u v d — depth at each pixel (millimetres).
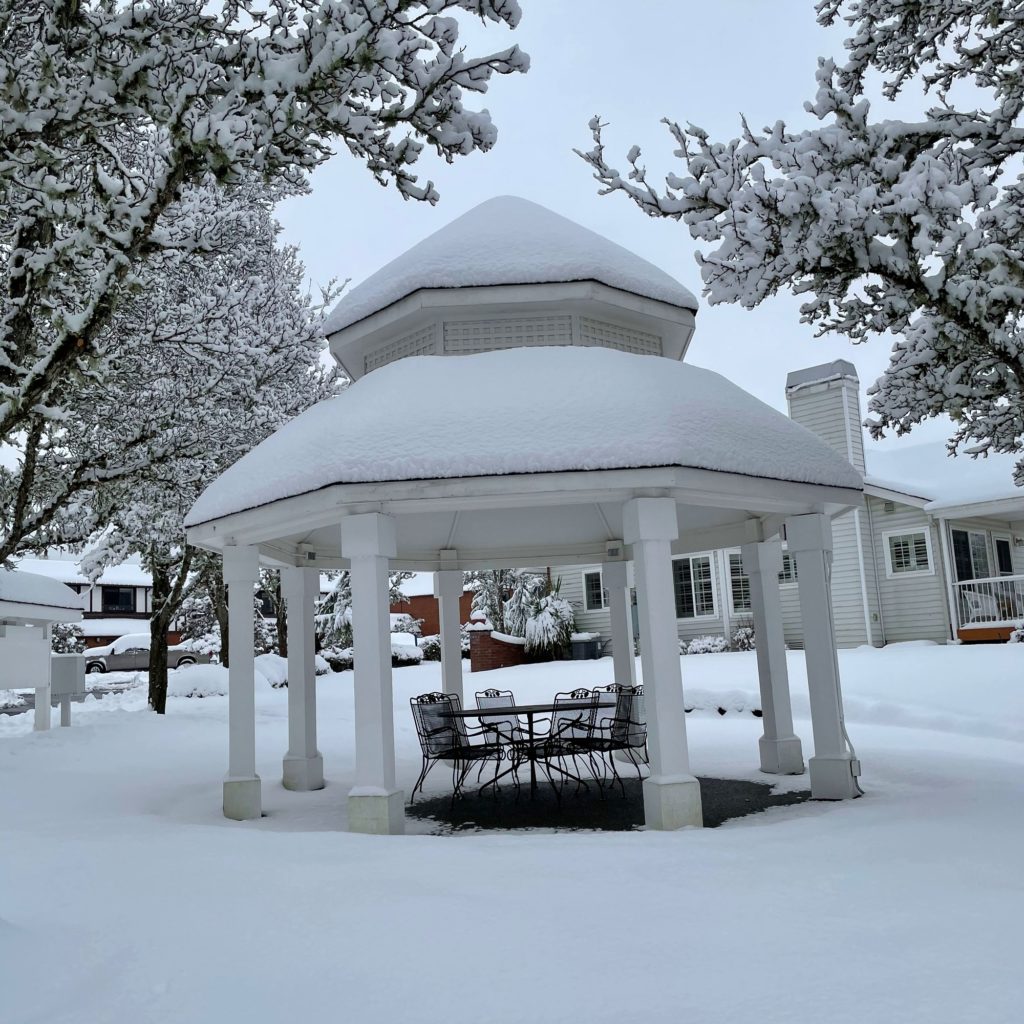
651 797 6953
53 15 4723
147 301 11227
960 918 3904
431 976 3412
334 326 9312
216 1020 3072
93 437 12289
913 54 8023
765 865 5043
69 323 4801
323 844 5906
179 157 4570
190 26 4609
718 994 3164
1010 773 8695
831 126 6273
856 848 5348
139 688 24766
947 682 14641
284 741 13820
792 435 8305
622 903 4332
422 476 6863
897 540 21594
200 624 28250
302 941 3836
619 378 7562
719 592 24234
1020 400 7566
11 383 5504
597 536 11742
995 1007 2957
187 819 8336
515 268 8453
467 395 7438
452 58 4406
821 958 3490
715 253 5973
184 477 13258
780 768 10055
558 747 9508
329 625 27172
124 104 4699
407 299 8594
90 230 4730
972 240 5668
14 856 5512
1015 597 19984
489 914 4172
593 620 26953
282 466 7707
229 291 11234
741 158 5934
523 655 25734
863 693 14867
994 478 20797
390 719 7223
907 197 5512
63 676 15250
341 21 4258
